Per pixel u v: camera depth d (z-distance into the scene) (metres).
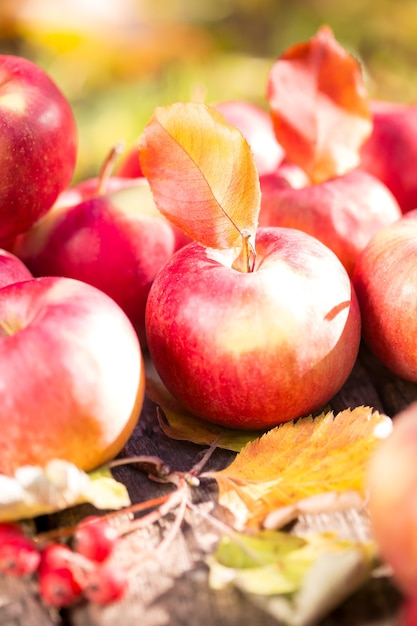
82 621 0.44
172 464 0.51
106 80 1.14
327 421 0.50
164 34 1.19
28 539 0.45
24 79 0.55
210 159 0.51
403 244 0.53
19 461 0.47
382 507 0.42
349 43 1.22
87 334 0.47
